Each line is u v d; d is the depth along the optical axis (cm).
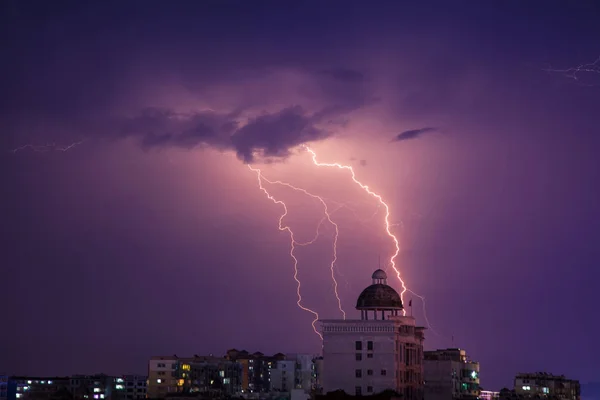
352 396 14612
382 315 16588
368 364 15325
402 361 16062
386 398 14475
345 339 15475
